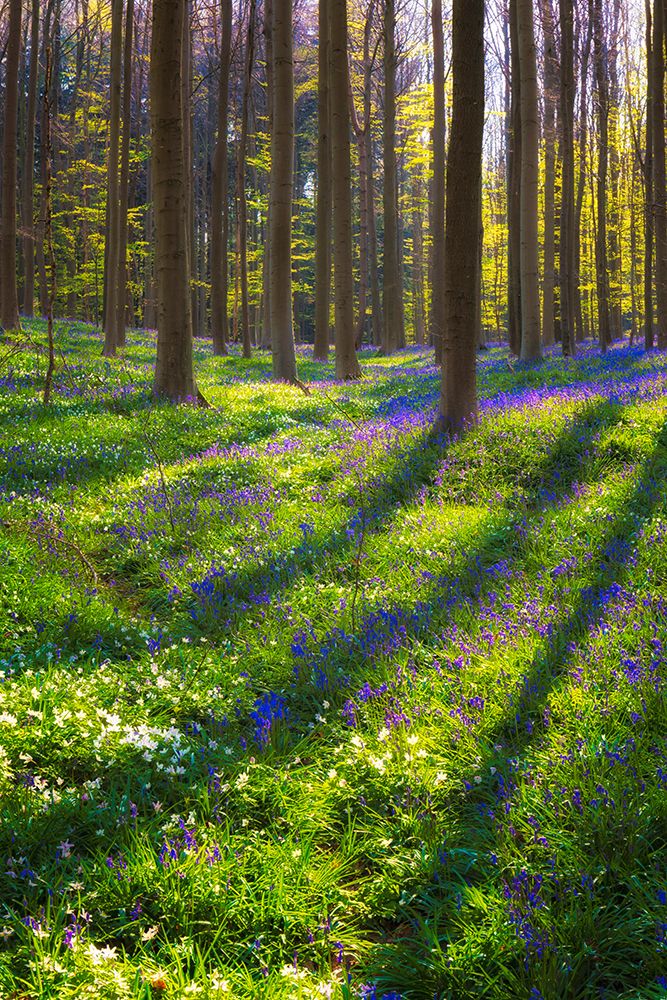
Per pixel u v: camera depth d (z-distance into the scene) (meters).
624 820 3.66
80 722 4.71
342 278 24.17
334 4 22.94
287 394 18.05
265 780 4.41
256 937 3.38
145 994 2.96
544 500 8.45
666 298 22.75
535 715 4.73
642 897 3.33
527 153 22.42
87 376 18.02
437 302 32.56
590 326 56.03
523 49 22.03
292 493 10.15
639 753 4.12
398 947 3.36
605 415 10.66
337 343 24.50
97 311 56.19
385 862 3.87
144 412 13.91
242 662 6.00
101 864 3.59
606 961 3.16
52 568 7.29
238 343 48.69
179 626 6.75
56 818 3.89
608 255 46.19
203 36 43.94
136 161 45.97
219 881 3.56
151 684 5.49
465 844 3.91
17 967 3.08
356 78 45.44
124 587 7.77
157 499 9.84
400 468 9.99
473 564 7.16
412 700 5.03
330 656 5.88
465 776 4.37
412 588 6.91
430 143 42.62
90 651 5.89
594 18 24.66
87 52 52.00
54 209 50.03
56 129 39.19
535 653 5.27
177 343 15.41
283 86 20.67
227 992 3.03
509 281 28.81
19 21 23.19
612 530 7.20
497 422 10.79
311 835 4.05
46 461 11.03
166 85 14.36
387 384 21.41
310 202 68.50
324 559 7.75
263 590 7.34
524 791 3.99
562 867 3.57
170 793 4.29
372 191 47.56
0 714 4.54
